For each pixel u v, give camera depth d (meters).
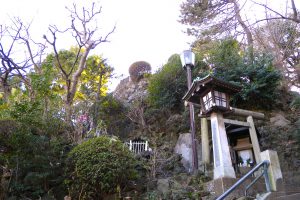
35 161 5.75
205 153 7.53
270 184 4.99
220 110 6.47
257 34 10.77
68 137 7.18
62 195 5.86
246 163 7.10
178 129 9.74
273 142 7.86
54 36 9.53
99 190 5.57
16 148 5.61
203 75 9.77
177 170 7.60
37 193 5.62
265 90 9.12
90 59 13.52
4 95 8.91
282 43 10.85
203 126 7.93
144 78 15.43
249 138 7.46
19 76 9.02
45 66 8.87
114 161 5.73
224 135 6.22
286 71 10.41
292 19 9.09
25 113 6.04
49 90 7.84
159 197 5.77
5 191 5.54
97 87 13.32
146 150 8.88
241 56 10.13
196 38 13.34
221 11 11.38
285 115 9.16
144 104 11.86
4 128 5.50
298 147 7.37
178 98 10.62
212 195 5.35
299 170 6.80
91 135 7.84
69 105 8.95
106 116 11.40
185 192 5.69
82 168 5.62
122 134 10.88
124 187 6.09
